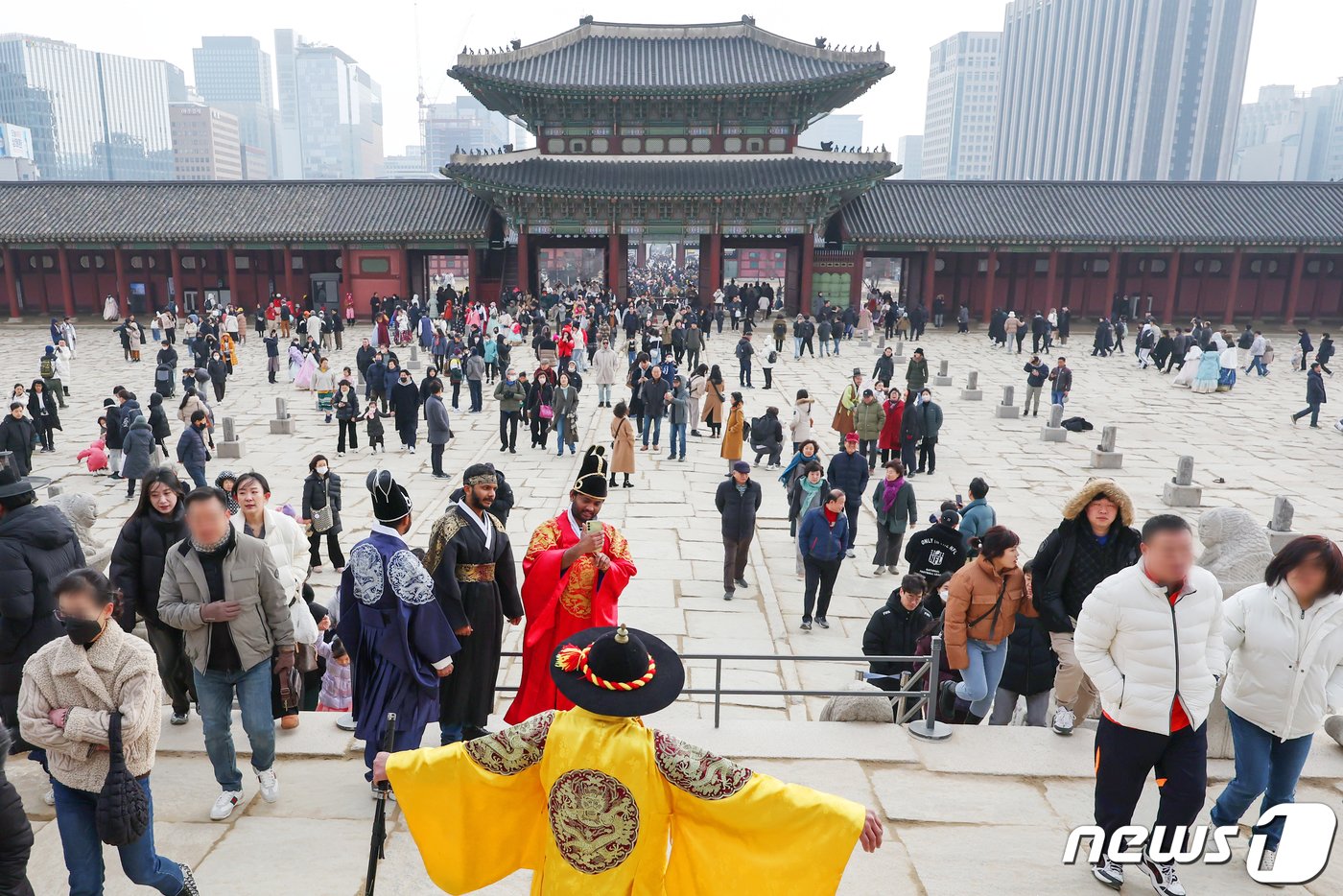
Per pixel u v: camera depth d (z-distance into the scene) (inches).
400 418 874.1
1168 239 2003.0
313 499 547.5
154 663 175.8
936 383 1295.5
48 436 870.4
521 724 139.4
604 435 972.6
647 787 132.5
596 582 235.9
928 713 262.8
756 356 1556.3
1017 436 984.3
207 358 1153.4
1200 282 2170.3
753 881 133.1
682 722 272.7
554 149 2105.1
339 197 2154.3
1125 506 246.2
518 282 2144.4
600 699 130.4
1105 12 7347.4
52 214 2089.1
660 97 2018.9
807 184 1931.6
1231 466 867.4
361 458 853.8
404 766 140.6
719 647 466.6
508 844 144.5
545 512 682.8
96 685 167.2
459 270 4116.6
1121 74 7249.0
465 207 2123.5
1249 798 203.6
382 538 216.7
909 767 247.8
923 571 432.5
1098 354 1663.4
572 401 855.1
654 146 2098.9
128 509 682.2
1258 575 260.8
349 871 200.2
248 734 220.4
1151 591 185.6
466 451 885.8
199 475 676.1
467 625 229.0
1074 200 2122.3
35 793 229.8
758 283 2353.6
